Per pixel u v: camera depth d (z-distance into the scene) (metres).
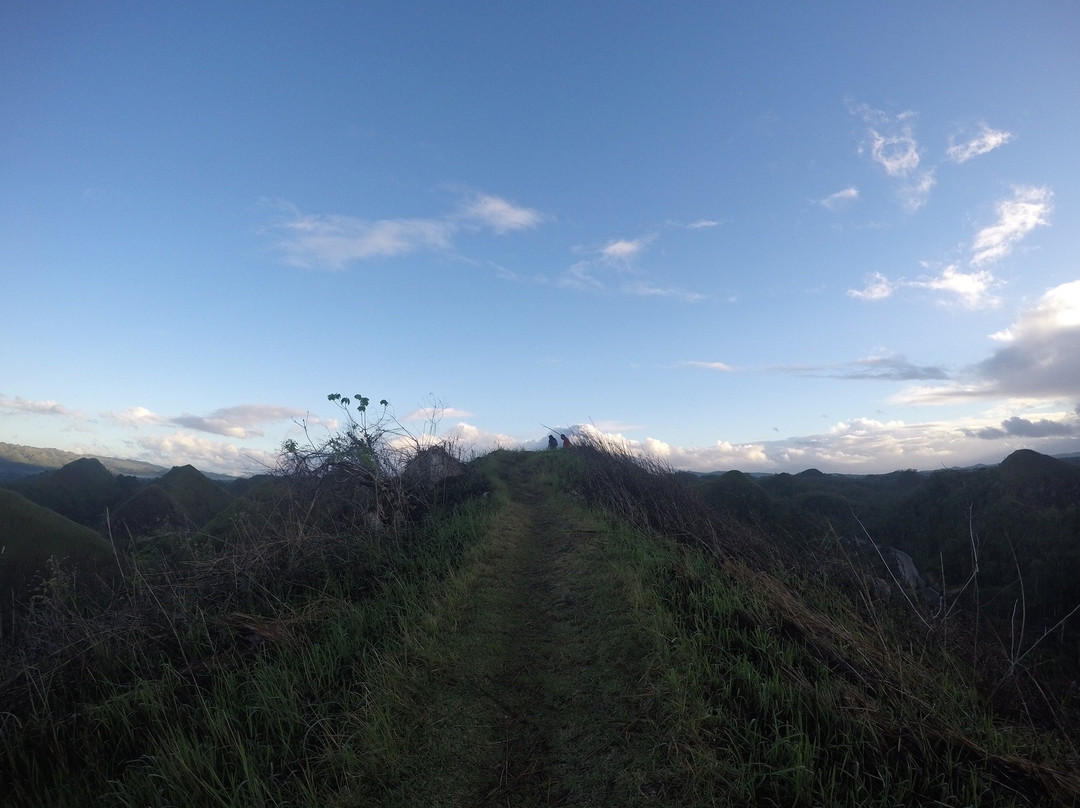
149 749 4.32
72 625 5.87
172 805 3.63
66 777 4.15
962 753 3.81
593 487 14.71
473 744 4.42
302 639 5.84
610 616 6.41
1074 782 3.51
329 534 8.55
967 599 9.16
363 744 4.21
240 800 3.67
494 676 5.50
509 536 10.81
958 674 5.24
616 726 4.45
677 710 4.32
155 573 7.13
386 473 10.67
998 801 3.44
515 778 4.06
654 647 5.38
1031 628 8.99
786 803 3.52
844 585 7.92
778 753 3.80
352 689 4.99
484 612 6.95
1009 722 4.72
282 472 9.45
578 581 7.92
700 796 3.58
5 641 6.17
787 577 7.89
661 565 7.71
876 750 3.79
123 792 3.76
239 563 7.32
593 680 5.23
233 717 4.46
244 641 5.84
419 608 6.49
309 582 7.54
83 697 5.07
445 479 14.61
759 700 4.42
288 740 4.29
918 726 4.02
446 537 9.65
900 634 6.36
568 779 3.99
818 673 4.80
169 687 5.00
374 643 5.81
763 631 5.42
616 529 10.32
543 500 15.94
